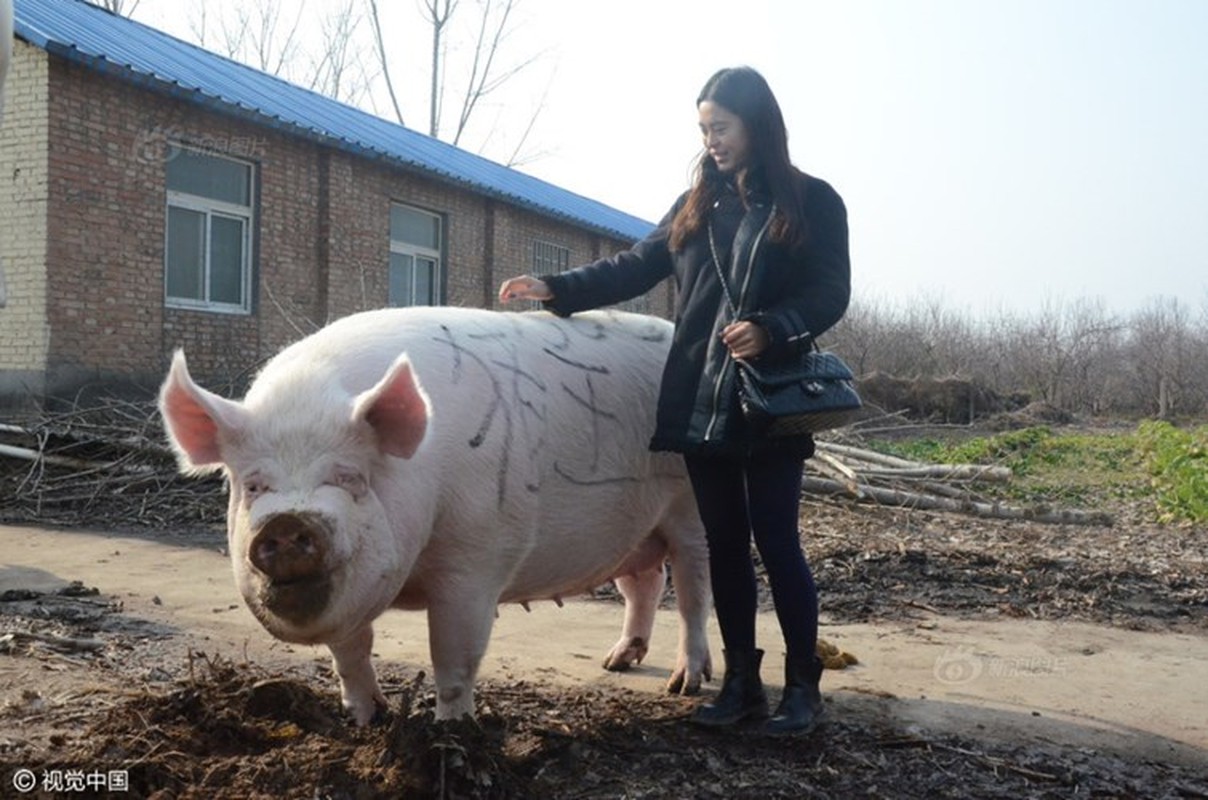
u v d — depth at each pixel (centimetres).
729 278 382
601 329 430
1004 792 350
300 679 423
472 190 1738
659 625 577
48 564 678
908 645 552
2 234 1123
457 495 342
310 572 281
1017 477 1432
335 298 1466
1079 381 3203
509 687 436
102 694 394
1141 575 761
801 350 370
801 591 385
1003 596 691
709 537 397
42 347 1110
